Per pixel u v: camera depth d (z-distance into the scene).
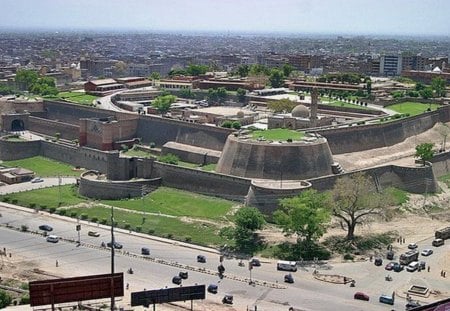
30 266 186.75
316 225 198.50
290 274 180.88
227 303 161.88
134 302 138.62
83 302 143.38
